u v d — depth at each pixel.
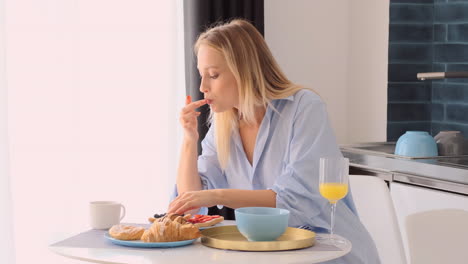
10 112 3.05
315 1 3.65
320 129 1.78
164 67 3.26
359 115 3.69
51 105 3.11
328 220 1.75
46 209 3.12
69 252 1.39
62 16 3.09
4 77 2.96
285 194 1.67
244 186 1.92
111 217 1.66
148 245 1.42
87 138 3.17
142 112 3.24
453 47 3.42
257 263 1.28
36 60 3.07
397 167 2.71
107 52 3.17
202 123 3.22
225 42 1.80
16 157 3.08
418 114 3.54
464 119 3.38
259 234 1.46
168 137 3.28
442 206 2.43
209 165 1.99
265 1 3.54
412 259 1.98
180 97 3.34
